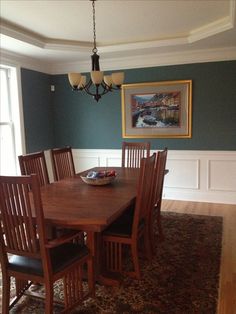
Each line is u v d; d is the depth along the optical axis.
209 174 4.52
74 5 2.74
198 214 3.95
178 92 4.49
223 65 4.23
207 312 1.95
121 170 3.53
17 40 3.45
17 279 2.03
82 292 2.06
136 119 4.80
